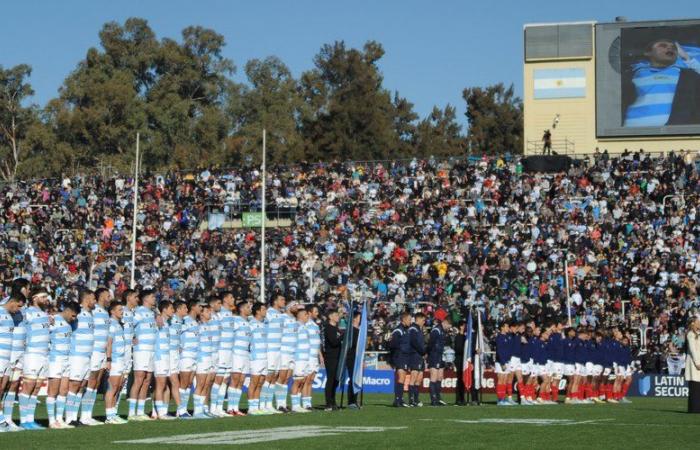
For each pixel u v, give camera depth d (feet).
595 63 213.66
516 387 120.06
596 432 69.31
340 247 185.78
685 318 147.95
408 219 195.72
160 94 316.40
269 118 326.03
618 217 184.65
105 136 300.20
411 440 62.23
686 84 207.92
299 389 93.50
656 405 110.22
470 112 379.35
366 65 360.07
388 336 144.97
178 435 64.80
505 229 185.88
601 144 214.28
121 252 193.26
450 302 157.69
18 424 76.33
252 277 176.35
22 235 202.49
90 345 74.64
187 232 200.03
